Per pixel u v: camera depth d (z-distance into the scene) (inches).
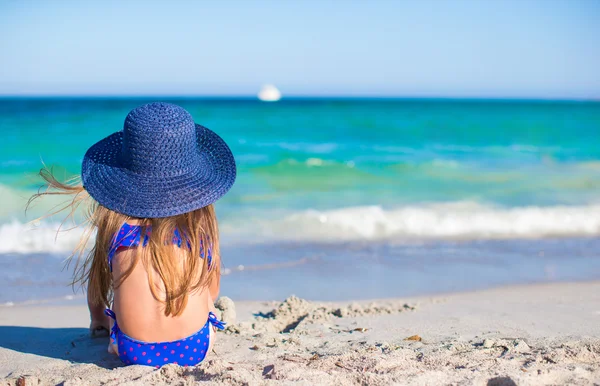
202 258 99.3
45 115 879.1
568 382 88.4
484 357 106.0
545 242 286.0
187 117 96.0
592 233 305.0
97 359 113.3
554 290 200.2
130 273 96.5
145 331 98.5
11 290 198.5
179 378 94.0
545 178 490.9
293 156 604.1
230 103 1651.1
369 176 497.4
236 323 143.5
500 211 350.9
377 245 276.1
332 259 249.6
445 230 307.3
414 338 128.5
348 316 159.5
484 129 889.5
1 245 254.7
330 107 1380.4
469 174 512.7
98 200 91.8
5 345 128.1
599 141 757.9
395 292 201.3
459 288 205.9
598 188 439.5
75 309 177.3
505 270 233.3
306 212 343.0
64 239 263.6
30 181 451.5
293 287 207.8
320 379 92.1
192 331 100.7
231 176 101.3
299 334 136.1
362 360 103.5
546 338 124.0
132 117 93.3
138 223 95.4
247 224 313.6
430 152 654.5
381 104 1606.8
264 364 104.2
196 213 97.7
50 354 119.5
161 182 93.0
